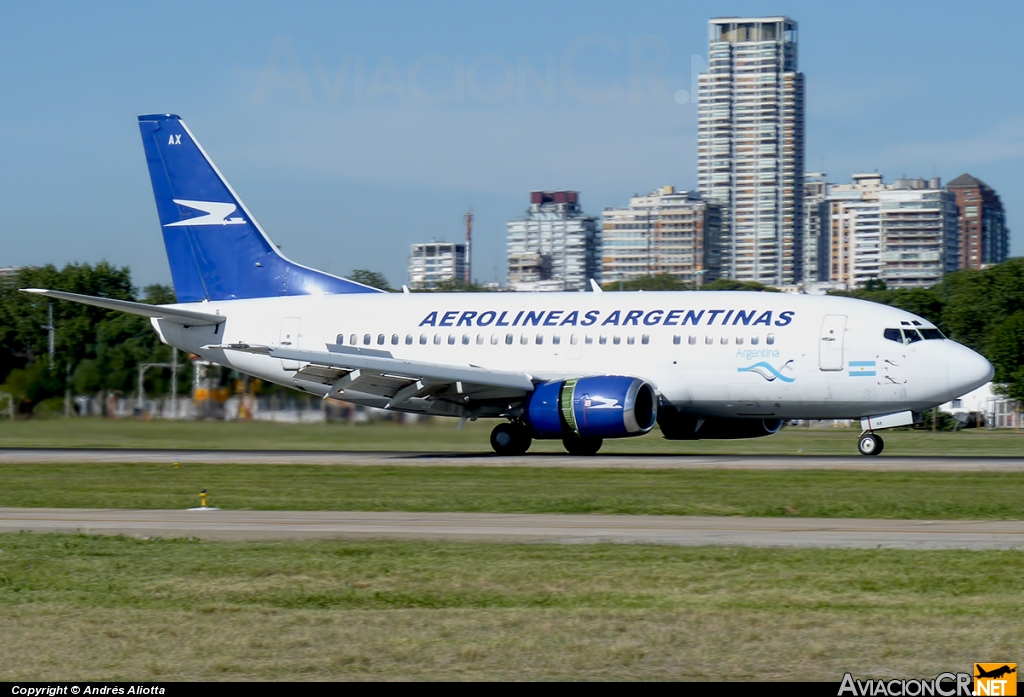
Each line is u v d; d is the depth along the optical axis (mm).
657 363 158750
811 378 152125
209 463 149000
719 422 166750
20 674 47156
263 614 57344
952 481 118188
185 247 189750
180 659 49188
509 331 168375
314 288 185375
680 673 46625
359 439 185375
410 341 174125
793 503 100812
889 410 152250
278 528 88375
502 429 165000
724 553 73500
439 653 49594
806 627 53344
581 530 86250
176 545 78938
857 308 153625
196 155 188625
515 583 64312
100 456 165625
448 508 101500
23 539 82312
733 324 156625
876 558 71188
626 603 59031
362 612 57750
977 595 60281
